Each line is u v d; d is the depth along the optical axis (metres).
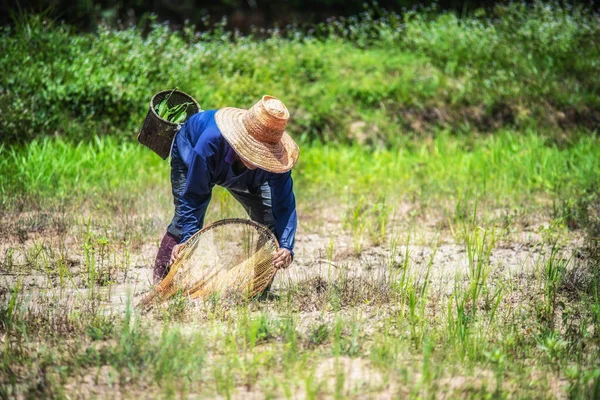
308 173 14.51
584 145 16.17
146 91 15.92
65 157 13.62
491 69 19.22
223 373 5.73
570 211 11.40
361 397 5.41
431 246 10.12
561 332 6.89
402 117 17.61
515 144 16.03
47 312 6.91
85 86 15.48
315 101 17.44
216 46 18.70
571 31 20.78
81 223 10.48
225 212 10.87
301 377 5.61
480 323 6.91
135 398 5.38
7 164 13.08
